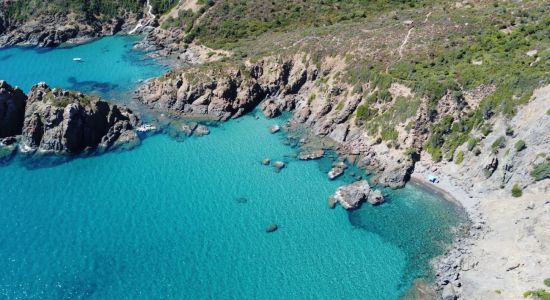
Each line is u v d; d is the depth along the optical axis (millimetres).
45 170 97250
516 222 76750
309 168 97438
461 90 95938
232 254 77875
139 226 83125
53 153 101750
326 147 103250
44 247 78938
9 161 99688
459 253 76062
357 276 74188
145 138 107562
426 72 103438
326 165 98188
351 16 148250
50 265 75688
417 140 95562
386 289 71938
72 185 93000
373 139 100625
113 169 97625
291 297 70875
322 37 128625
